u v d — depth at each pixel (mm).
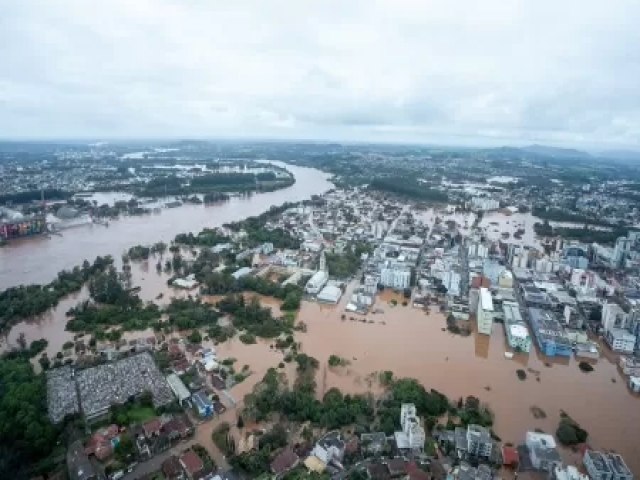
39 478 113375
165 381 154375
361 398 144375
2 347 182125
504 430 136500
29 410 128375
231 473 114000
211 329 195000
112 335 188000
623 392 161875
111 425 131875
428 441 127500
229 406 143375
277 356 176625
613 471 114500
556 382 166375
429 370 170000
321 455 119625
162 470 114875
